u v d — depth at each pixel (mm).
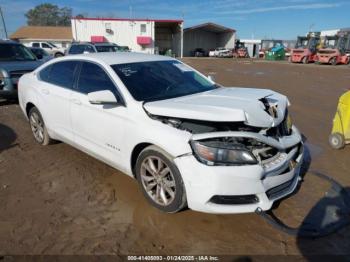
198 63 32312
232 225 3125
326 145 5473
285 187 3176
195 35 60250
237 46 61312
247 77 17438
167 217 3234
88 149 4023
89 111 3814
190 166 2832
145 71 3916
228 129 2965
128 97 3432
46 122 4762
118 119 3447
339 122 5145
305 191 3805
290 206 3477
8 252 2719
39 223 3127
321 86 13461
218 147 2781
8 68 7914
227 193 2789
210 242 2881
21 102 5352
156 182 3250
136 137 3242
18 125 6438
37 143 5316
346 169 4469
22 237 2916
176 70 4258
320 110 8344
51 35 59531
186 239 2918
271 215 3307
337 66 29172
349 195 3711
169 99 3496
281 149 3039
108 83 3713
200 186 2809
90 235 2957
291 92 11570
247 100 3279
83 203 3494
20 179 4039
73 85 4160
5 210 3338
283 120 3357
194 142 2846
